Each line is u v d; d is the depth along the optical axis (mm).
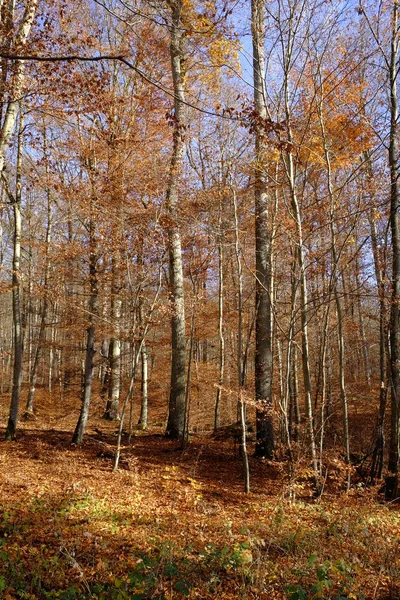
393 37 8938
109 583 4398
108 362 16109
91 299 11695
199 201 11820
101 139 10719
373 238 10281
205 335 18609
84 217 11258
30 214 17453
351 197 10414
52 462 9391
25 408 20188
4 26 6953
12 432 11883
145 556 4426
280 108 9766
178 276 13180
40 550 5031
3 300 30781
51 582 4406
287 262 11422
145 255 10312
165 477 8688
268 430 11141
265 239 11195
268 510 7461
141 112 11805
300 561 5156
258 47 9539
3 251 21125
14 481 7828
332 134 9953
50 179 11383
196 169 12422
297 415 12883
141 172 10711
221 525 6344
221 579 4684
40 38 7320
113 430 15289
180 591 4211
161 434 14000
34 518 6039
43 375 30031
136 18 6551
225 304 16234
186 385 14250
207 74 12531
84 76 8359
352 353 18109
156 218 10062
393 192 8891
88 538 5469
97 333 12336
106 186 10508
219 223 10602
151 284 10570
